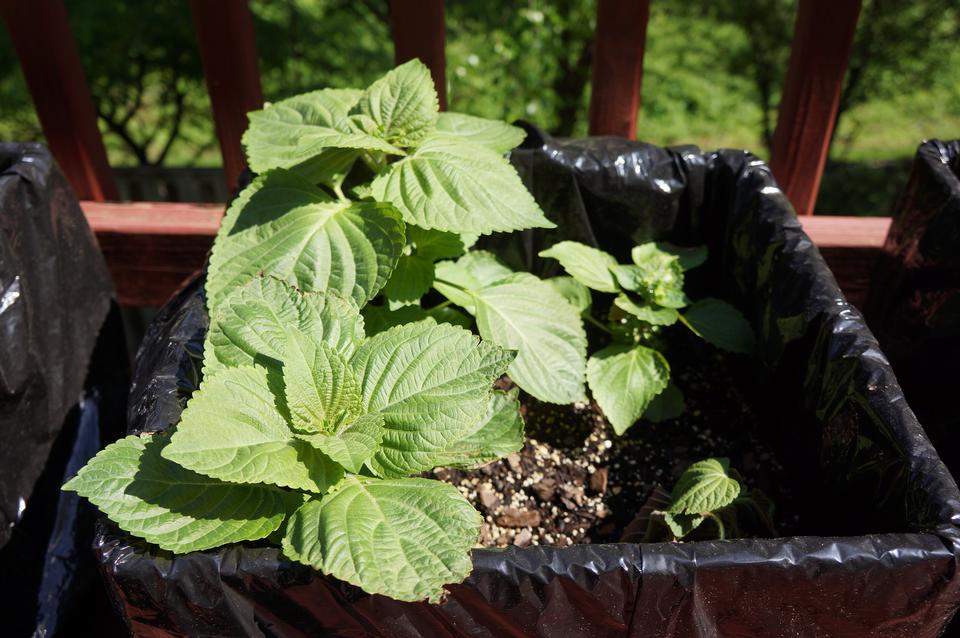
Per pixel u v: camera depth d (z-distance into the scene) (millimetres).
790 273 1960
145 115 9734
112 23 6672
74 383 2250
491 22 7012
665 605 1319
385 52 7973
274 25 7016
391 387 1528
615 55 2479
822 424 1811
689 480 1808
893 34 7152
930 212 2014
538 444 2133
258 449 1388
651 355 2152
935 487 1408
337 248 1816
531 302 2082
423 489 1426
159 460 1426
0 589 2012
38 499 2117
